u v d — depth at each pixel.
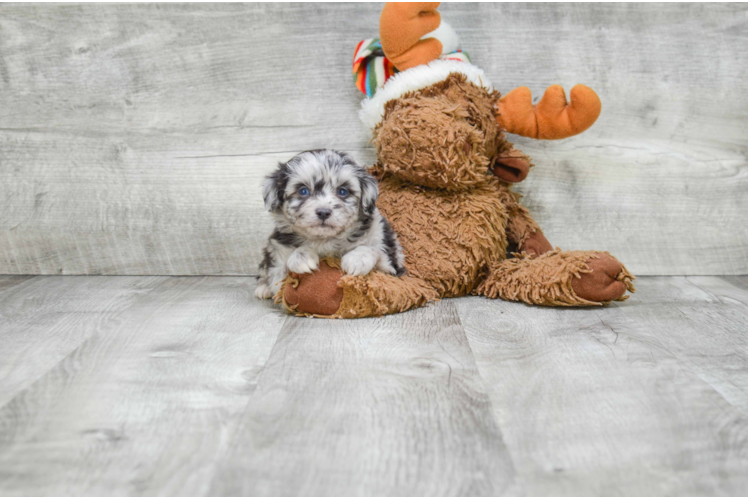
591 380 1.64
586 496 1.11
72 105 3.06
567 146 3.07
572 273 2.33
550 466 1.21
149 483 1.14
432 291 2.51
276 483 1.14
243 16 3.03
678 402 1.50
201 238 3.14
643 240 3.12
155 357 1.83
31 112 3.06
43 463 1.22
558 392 1.56
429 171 2.49
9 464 1.21
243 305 2.48
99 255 3.14
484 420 1.40
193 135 3.08
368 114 2.71
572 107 2.59
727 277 3.08
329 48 3.04
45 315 2.32
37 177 3.10
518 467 1.21
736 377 1.66
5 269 3.14
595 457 1.24
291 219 2.33
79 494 1.11
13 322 2.22
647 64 3.04
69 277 3.09
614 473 1.18
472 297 2.63
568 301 2.36
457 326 2.16
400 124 2.46
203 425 1.38
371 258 2.28
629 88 3.05
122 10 3.01
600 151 3.07
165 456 1.24
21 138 3.07
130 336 2.04
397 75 2.59
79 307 2.45
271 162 3.09
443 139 2.43
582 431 1.35
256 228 3.13
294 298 2.25
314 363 1.77
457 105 2.49
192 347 1.92
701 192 3.09
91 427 1.37
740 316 2.29
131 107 3.07
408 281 2.43
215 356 1.83
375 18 3.04
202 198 3.11
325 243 2.40
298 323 2.21
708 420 1.40
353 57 3.02
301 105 3.07
